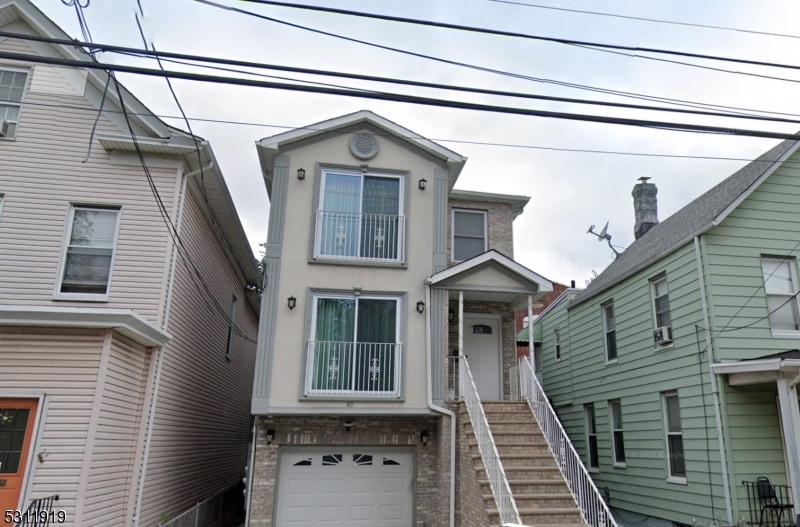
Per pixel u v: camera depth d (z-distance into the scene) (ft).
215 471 46.93
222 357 48.52
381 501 34.73
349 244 36.40
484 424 30.04
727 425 31.24
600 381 46.75
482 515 28.12
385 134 38.63
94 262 32.27
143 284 31.91
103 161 33.60
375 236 36.83
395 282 36.11
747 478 30.60
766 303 34.01
